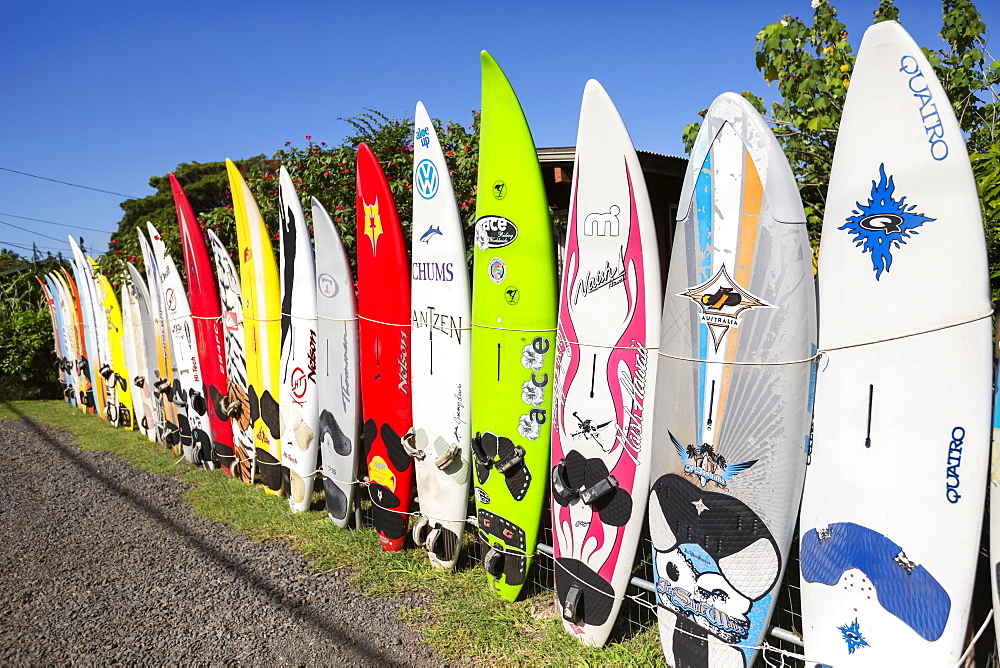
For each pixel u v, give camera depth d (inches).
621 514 107.0
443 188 130.3
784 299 90.2
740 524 94.7
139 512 178.1
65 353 359.3
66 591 135.0
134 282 247.4
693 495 98.1
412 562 139.7
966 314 78.7
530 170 117.4
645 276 103.7
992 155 112.0
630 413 106.0
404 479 142.3
